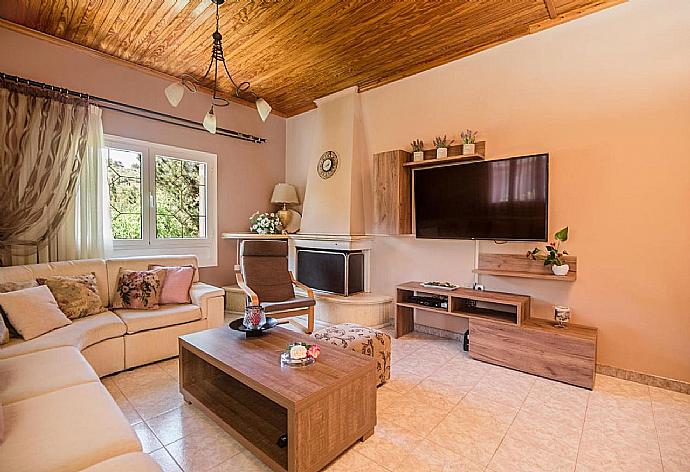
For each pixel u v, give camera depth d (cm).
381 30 296
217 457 172
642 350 255
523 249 308
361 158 419
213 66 364
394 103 393
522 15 277
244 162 473
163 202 399
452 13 273
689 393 238
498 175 303
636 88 254
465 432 194
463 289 333
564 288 288
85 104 322
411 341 349
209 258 440
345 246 396
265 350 206
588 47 272
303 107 493
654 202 249
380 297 394
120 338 262
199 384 231
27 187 291
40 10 268
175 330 294
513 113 310
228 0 253
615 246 264
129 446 121
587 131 274
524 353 273
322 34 302
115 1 257
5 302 224
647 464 169
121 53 338
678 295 242
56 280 266
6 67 287
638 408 220
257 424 189
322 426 161
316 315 406
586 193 275
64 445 116
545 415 212
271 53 335
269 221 455
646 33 249
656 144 247
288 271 381
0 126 279
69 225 315
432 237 347
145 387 243
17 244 288
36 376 165
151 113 378
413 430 196
